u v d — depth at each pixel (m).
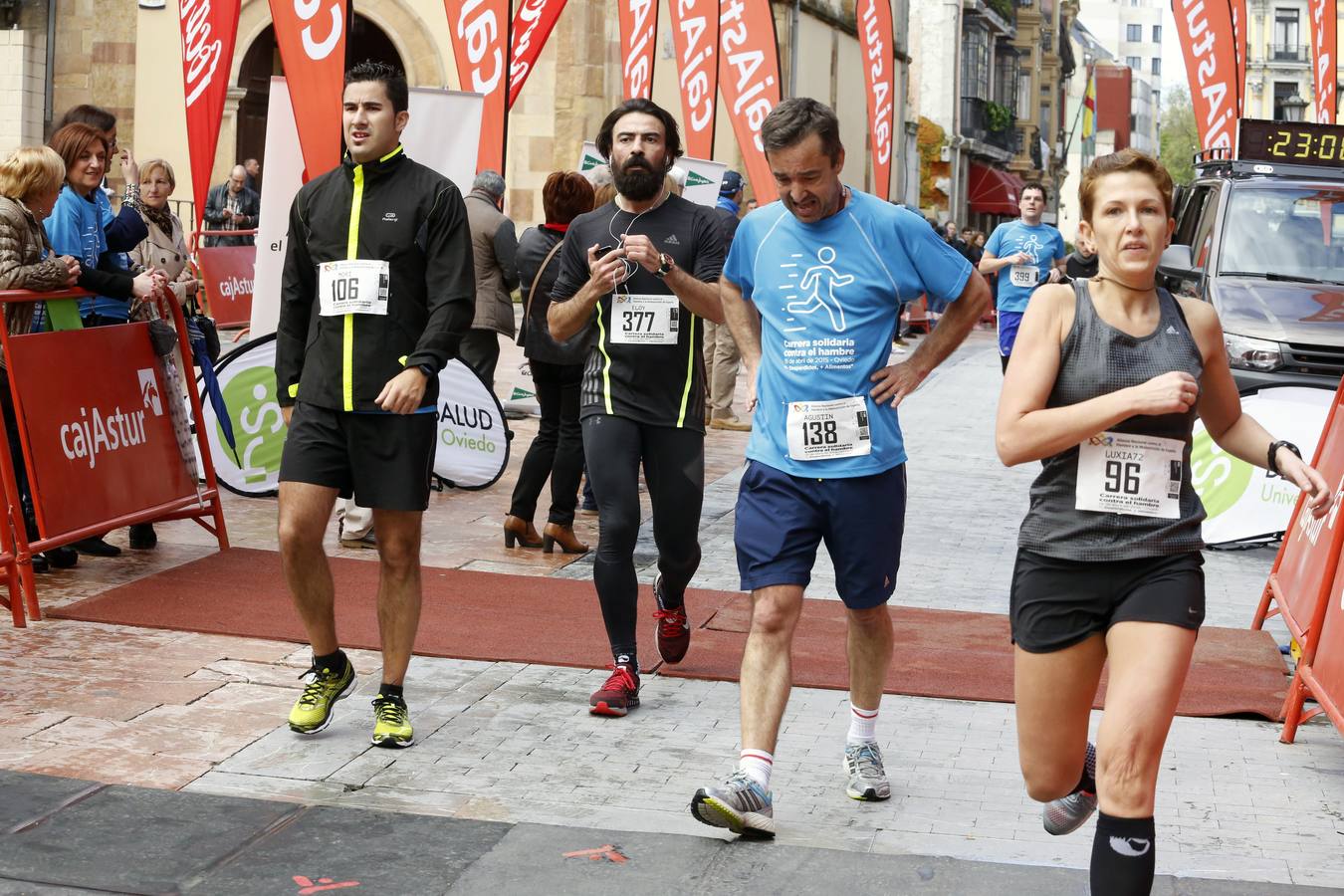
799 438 4.34
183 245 8.42
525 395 12.34
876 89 17.59
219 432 8.81
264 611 6.38
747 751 4.16
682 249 5.41
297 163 9.01
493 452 9.48
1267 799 4.65
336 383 4.86
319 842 4.11
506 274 9.53
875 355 4.38
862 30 17.50
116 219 7.41
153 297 7.08
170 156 22.64
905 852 4.16
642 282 5.39
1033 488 3.57
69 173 7.18
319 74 8.71
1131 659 3.33
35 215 6.64
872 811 4.48
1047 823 3.95
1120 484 3.40
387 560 4.97
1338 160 12.80
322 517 4.93
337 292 4.88
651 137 5.38
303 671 5.67
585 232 5.50
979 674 5.92
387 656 4.99
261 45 23.14
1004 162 55.34
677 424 5.43
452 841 4.14
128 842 4.06
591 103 22.08
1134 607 3.37
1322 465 5.88
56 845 4.02
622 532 5.38
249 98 23.11
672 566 5.62
